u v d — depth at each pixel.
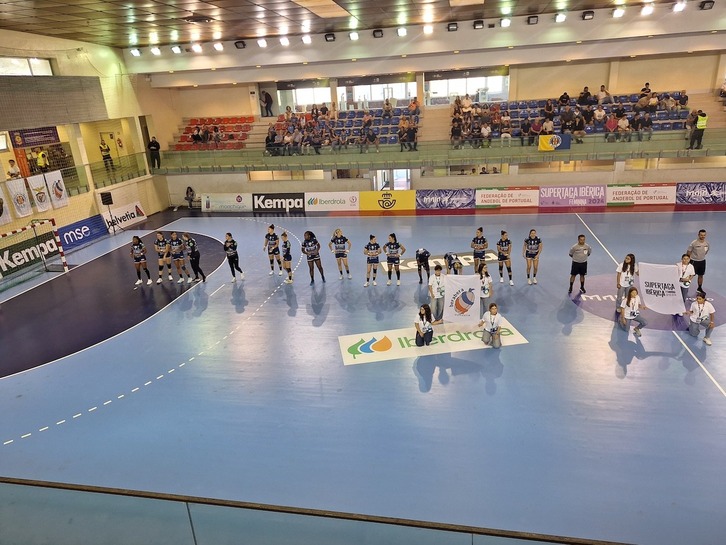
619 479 7.33
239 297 14.79
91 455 8.50
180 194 27.33
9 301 15.60
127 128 25.75
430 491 7.29
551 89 25.80
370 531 4.15
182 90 29.20
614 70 24.66
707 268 14.64
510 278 14.35
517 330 11.80
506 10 19.22
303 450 8.30
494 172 24.55
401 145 23.91
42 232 19.53
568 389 9.48
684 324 11.63
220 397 9.94
